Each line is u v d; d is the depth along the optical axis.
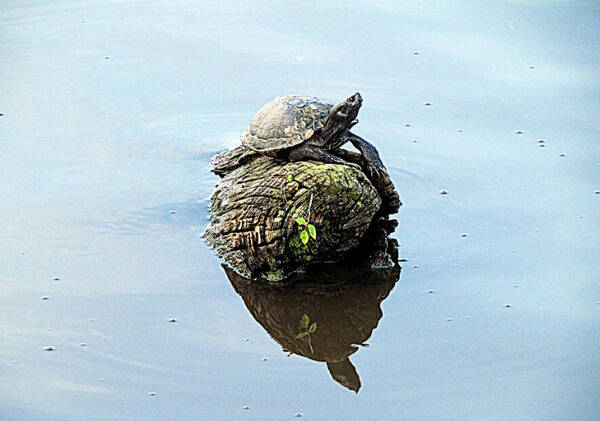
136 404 6.30
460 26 14.63
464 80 12.60
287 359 6.96
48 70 13.24
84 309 7.55
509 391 6.48
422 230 8.98
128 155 10.71
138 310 7.58
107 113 11.88
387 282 8.15
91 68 13.31
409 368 6.80
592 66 12.90
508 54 13.44
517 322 7.40
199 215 9.30
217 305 7.74
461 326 7.37
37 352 6.91
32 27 15.02
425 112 11.69
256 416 6.20
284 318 7.59
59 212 9.27
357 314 7.64
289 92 12.36
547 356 6.90
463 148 10.70
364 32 14.49
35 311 7.49
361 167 8.98
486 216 9.20
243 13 15.66
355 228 8.52
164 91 12.55
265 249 8.27
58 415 6.16
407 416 6.22
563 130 11.06
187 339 7.18
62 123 11.55
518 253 8.48
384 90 12.36
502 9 15.41
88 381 6.56
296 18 15.28
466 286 8.00
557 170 10.09
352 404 6.36
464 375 6.68
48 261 8.31
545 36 14.05
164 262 8.40
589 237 8.71
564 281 7.99
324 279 8.28
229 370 6.77
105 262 8.35
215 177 10.12
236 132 11.34
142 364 6.80
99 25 15.16
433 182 9.92
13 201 9.48
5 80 12.83
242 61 13.47
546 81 12.49
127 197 9.65
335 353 7.05
